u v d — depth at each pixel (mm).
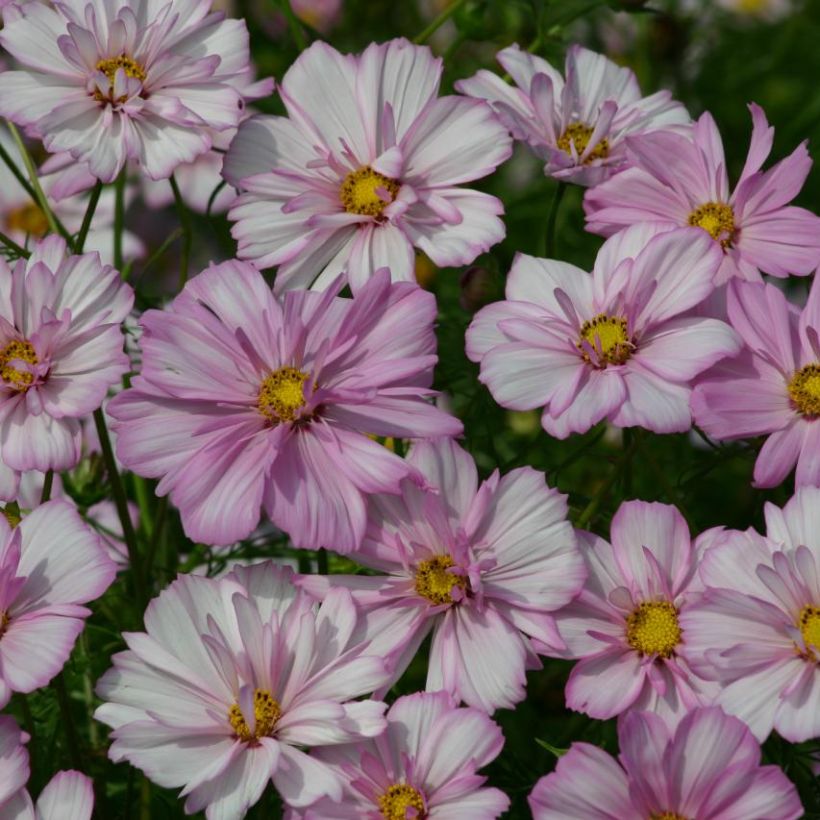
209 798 931
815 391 972
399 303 972
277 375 966
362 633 957
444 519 958
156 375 959
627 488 1039
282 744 938
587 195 1036
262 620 954
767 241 1021
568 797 924
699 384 967
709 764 922
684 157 1029
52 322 970
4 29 1015
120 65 1015
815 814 980
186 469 950
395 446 1038
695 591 963
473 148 1017
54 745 1011
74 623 937
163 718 943
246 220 1017
